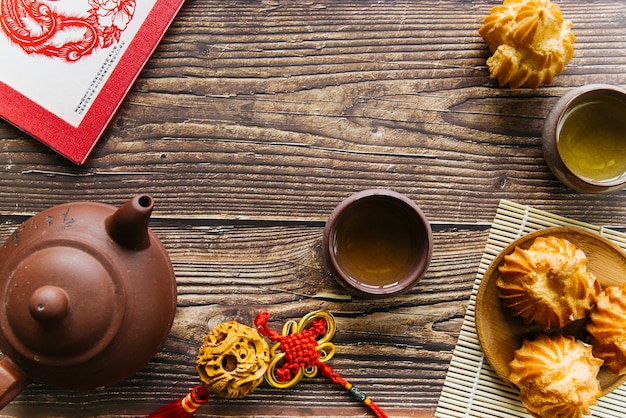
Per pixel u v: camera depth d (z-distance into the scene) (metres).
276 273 0.59
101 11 0.58
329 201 0.59
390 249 0.57
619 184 0.55
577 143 0.58
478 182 0.59
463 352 0.59
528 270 0.55
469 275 0.59
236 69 0.59
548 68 0.57
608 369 0.57
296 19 0.59
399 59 0.60
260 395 0.58
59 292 0.48
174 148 0.59
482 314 0.57
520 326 0.58
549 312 0.55
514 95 0.60
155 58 0.59
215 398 0.58
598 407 0.58
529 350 0.56
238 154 0.59
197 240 0.59
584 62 0.60
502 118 0.60
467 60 0.60
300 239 0.59
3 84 0.57
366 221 0.57
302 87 0.59
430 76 0.60
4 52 0.57
